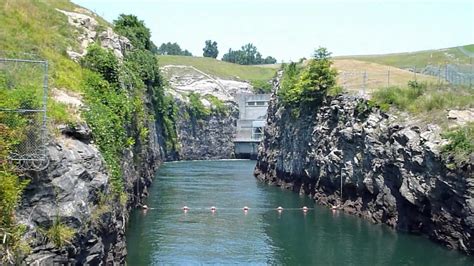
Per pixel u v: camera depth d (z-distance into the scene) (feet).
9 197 69.05
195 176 295.48
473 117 149.69
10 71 99.86
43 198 77.15
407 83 208.74
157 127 359.25
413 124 156.15
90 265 83.56
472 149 129.80
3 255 67.31
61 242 75.92
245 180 286.66
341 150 197.67
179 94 440.86
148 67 262.67
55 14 175.52
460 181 129.59
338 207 197.06
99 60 149.07
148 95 271.90
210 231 157.28
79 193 82.38
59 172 80.18
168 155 392.68
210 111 460.96
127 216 152.76
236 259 128.57
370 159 175.63
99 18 221.05
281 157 270.05
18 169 74.38
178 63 594.65
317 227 165.07
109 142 112.68
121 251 108.27
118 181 112.16
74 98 111.04
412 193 149.48
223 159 456.86
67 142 88.33
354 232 157.99
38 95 90.17
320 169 215.31
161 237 148.15
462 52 434.71
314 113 230.07
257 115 485.15
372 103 180.14
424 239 147.84
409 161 151.12
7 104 78.48
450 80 208.74
